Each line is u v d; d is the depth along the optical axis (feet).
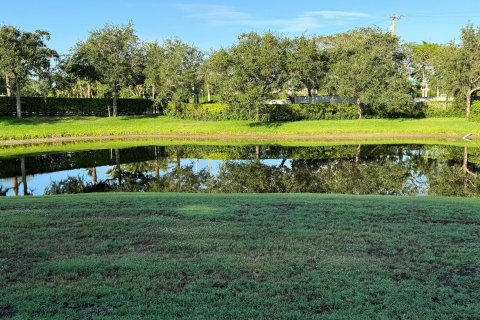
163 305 13.96
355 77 118.21
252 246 19.58
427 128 106.42
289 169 64.49
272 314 13.42
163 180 57.62
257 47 117.19
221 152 85.05
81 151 86.94
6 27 114.21
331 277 16.10
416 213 26.21
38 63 118.93
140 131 114.62
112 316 13.23
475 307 13.84
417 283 15.60
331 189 49.90
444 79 120.16
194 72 138.62
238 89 118.32
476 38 114.83
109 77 135.54
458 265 17.31
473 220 24.45
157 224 23.34
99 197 33.14
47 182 56.80
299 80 127.75
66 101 139.74
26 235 21.40
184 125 120.26
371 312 13.52
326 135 107.55
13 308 13.87
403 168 63.62
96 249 19.24
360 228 22.58
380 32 127.34
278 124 117.80
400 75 120.88
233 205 28.78
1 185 54.65
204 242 20.13
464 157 73.92
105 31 135.74
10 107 128.67
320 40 164.04
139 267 17.07
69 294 14.82
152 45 146.10
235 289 15.14
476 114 112.47
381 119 122.83
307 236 21.09
